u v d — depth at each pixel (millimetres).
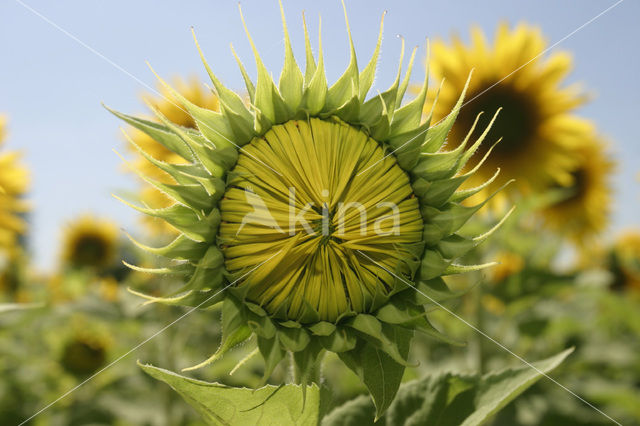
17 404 1074
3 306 547
